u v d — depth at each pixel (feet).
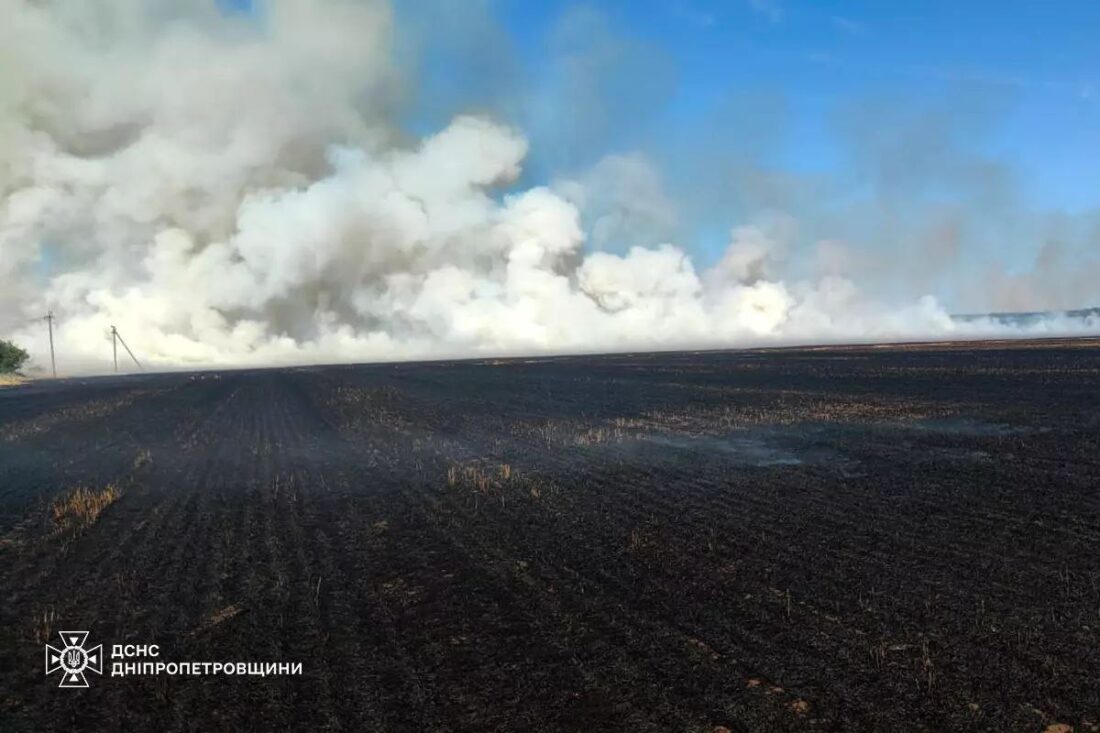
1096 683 19.70
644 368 206.18
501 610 27.66
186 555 36.76
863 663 21.63
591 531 38.88
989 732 17.58
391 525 42.27
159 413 122.21
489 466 61.46
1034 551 31.71
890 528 36.68
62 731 19.57
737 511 41.91
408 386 168.45
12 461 73.82
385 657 23.67
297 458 69.82
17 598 30.96
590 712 19.51
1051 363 146.00
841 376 144.15
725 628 24.84
